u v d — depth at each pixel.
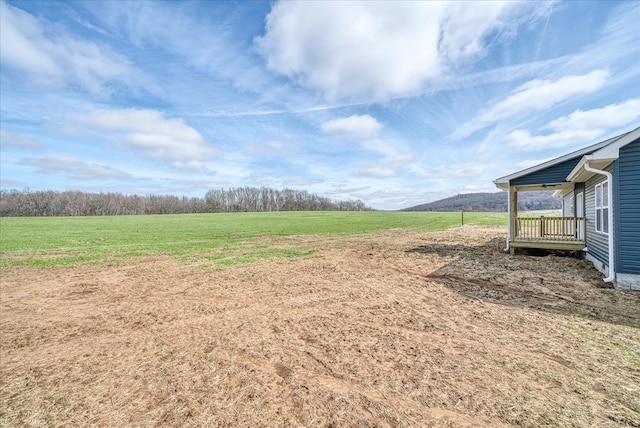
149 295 6.86
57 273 9.30
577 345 3.70
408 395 2.75
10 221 33.38
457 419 2.38
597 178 8.32
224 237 18.88
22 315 5.63
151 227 26.02
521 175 10.91
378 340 4.07
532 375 3.02
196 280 8.17
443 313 5.08
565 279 7.20
